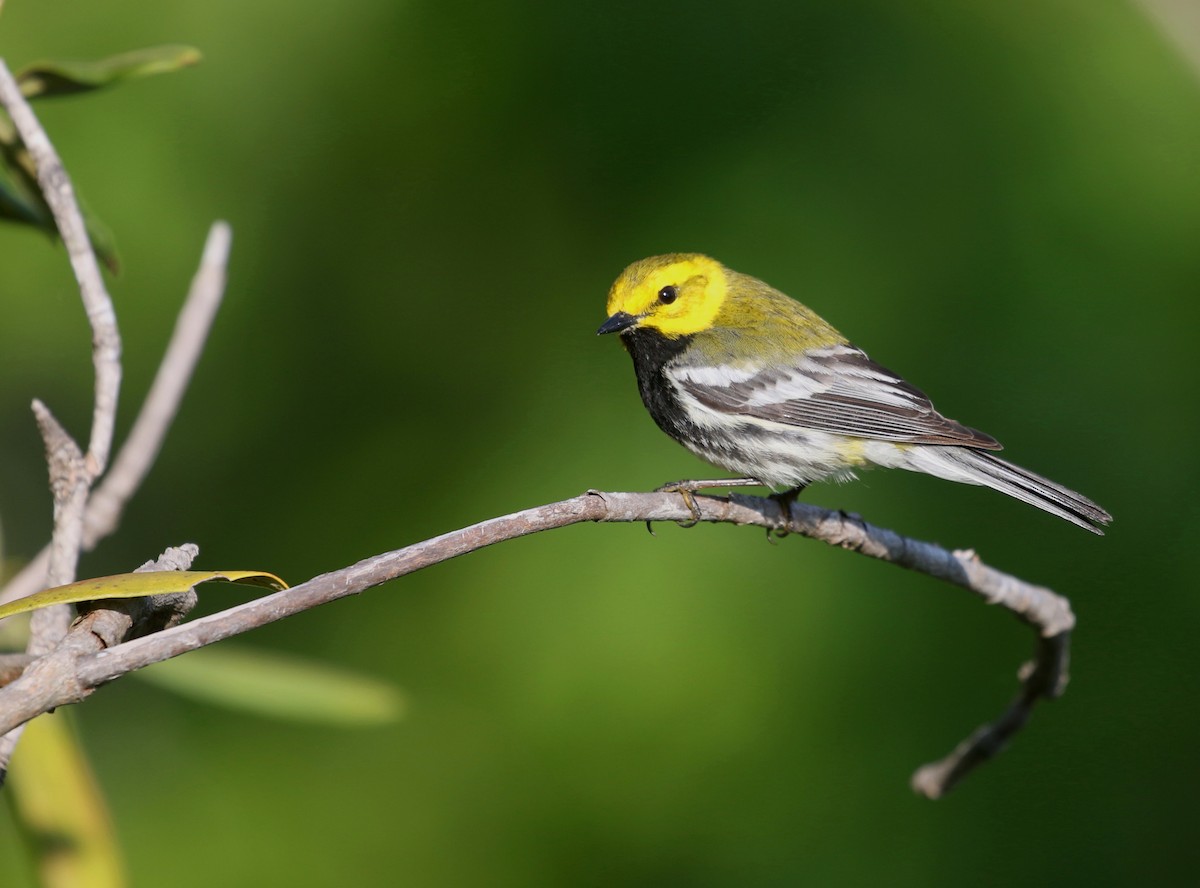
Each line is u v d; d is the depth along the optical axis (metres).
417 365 12.95
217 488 13.09
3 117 6.23
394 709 6.81
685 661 11.06
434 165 12.83
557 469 12.07
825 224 11.98
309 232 12.95
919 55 12.33
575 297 12.58
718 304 9.09
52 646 4.76
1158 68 12.00
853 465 8.79
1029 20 12.41
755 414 8.66
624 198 12.46
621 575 11.30
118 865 5.79
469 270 12.86
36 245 12.43
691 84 12.46
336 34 12.66
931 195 12.05
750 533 11.37
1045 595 7.13
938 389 11.69
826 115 12.22
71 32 12.11
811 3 12.48
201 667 6.57
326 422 13.06
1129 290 11.77
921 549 7.02
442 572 11.87
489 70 12.66
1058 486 8.28
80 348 12.86
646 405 9.16
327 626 11.95
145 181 12.38
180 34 12.37
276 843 11.03
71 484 4.86
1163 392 11.59
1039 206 11.97
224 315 12.96
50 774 5.74
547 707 11.16
